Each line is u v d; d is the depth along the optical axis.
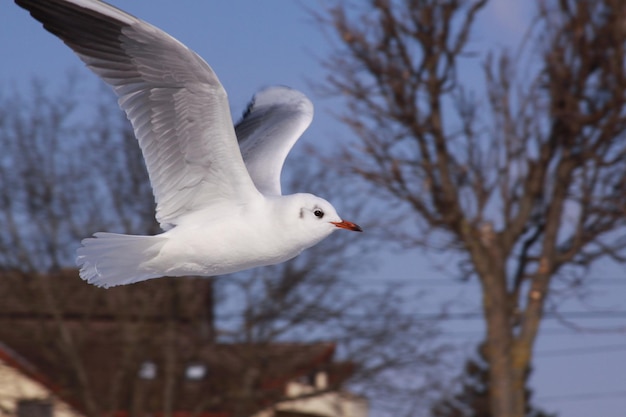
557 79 16.16
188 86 7.06
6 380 18.12
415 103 16.16
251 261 7.46
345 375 17.52
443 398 17.75
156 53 6.99
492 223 16.67
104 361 18.06
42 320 18.02
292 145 8.66
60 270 18.95
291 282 17.70
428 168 16.36
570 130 16.14
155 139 7.36
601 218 16.72
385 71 15.95
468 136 16.53
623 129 16.05
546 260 16.83
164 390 17.86
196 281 17.98
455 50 16.14
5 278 18.50
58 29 7.00
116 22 6.95
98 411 17.62
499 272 16.72
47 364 18.50
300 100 9.17
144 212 19.45
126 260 7.30
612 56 15.90
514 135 16.59
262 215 7.32
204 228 7.34
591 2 16.14
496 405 16.80
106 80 7.20
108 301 17.95
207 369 17.94
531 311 16.81
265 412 18.44
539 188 16.78
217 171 7.34
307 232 7.37
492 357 16.83
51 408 18.06
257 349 17.77
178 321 17.91
